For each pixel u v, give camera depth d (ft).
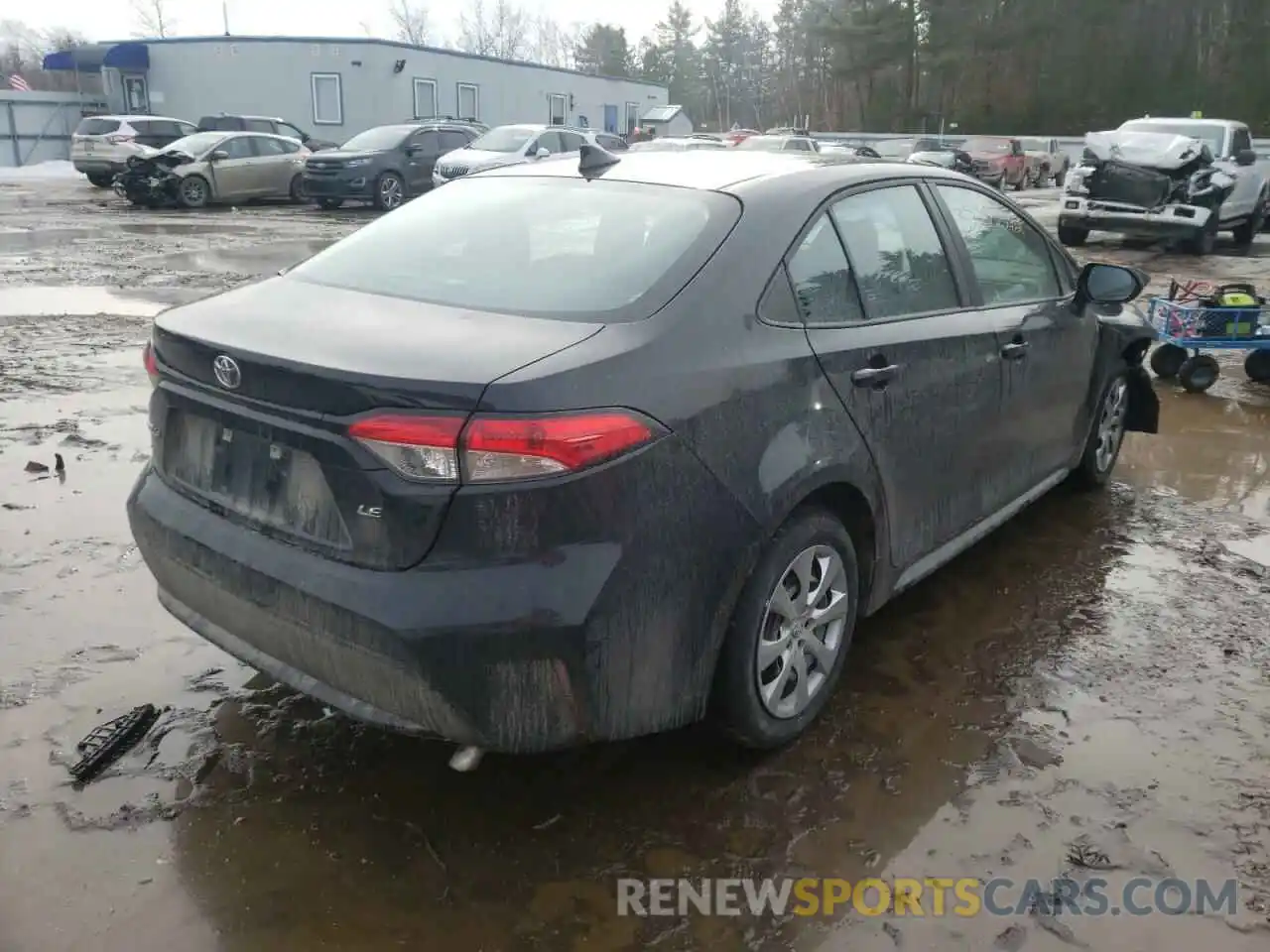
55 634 11.68
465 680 7.57
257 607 8.39
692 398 8.32
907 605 13.20
